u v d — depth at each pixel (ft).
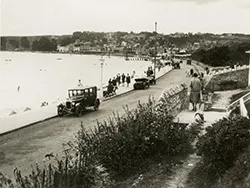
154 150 38.70
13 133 57.06
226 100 101.91
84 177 30.71
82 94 75.20
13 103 141.69
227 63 247.70
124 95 109.50
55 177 28.48
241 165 28.37
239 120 34.94
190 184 31.30
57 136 54.34
